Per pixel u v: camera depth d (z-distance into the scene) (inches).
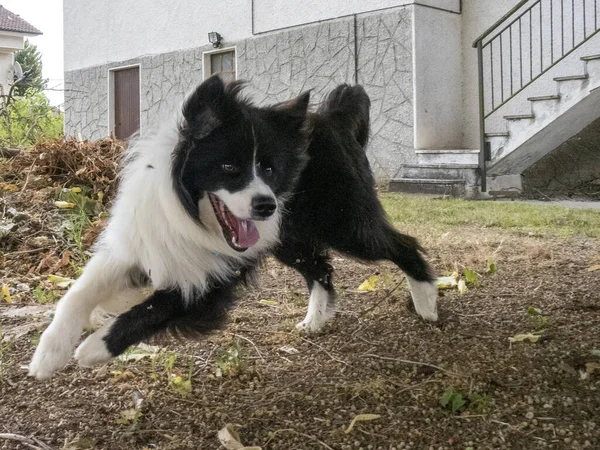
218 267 41.4
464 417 35.0
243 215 38.5
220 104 38.8
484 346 45.2
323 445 32.7
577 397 36.8
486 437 33.0
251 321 52.4
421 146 142.6
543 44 135.5
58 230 75.2
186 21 187.2
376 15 145.6
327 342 47.6
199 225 39.6
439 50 144.3
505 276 63.8
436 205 114.8
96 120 218.8
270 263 71.7
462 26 148.7
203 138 38.5
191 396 38.4
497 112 144.7
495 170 134.7
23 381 40.1
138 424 35.0
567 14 132.3
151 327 39.1
